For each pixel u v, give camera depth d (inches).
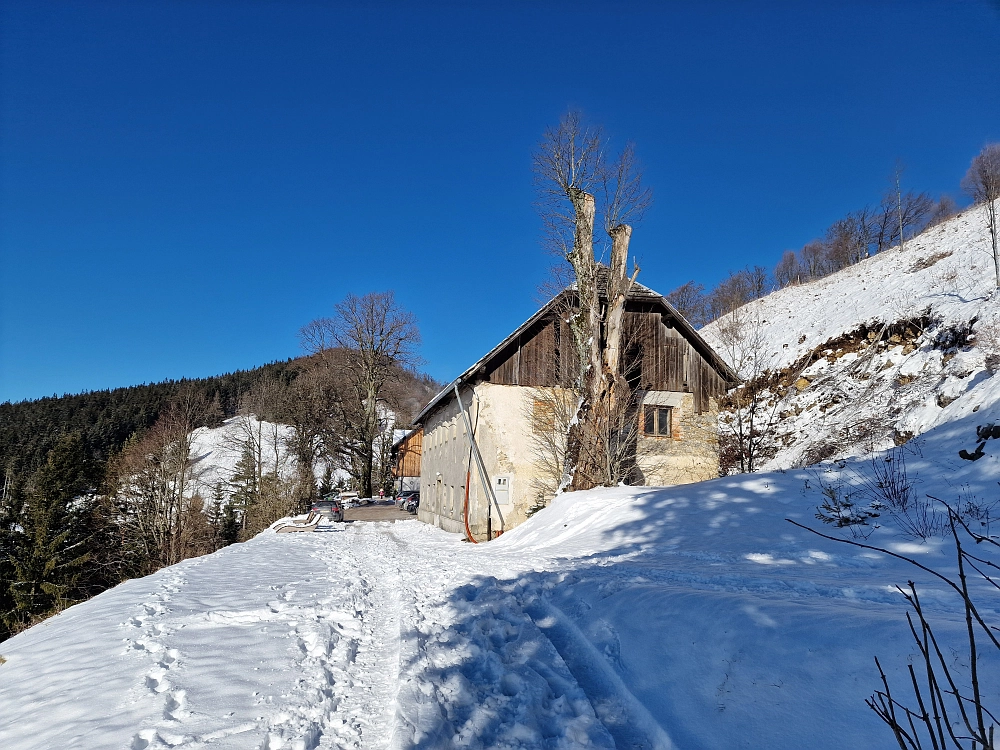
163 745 134.7
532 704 166.9
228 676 181.3
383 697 175.5
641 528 474.6
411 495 1556.3
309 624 247.6
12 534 1241.4
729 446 911.7
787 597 225.8
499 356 828.6
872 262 1562.5
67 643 222.2
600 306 799.7
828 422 810.2
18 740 142.6
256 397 2367.1
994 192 1354.6
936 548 299.4
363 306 1975.9
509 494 801.6
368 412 1948.8
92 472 1494.8
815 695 136.7
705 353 903.1
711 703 151.6
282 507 1660.9
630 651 197.5
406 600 312.8
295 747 138.2
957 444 438.9
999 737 101.7
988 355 603.2
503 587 328.2
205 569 406.6
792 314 1334.9
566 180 794.8
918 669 127.4
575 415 733.9
